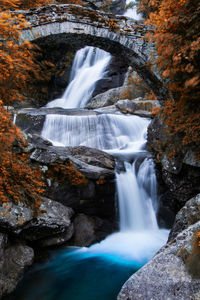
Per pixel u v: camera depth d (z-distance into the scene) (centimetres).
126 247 475
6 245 342
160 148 588
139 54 696
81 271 394
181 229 322
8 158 386
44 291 340
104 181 531
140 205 591
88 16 675
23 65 388
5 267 319
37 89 1788
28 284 346
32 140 569
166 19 440
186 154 495
